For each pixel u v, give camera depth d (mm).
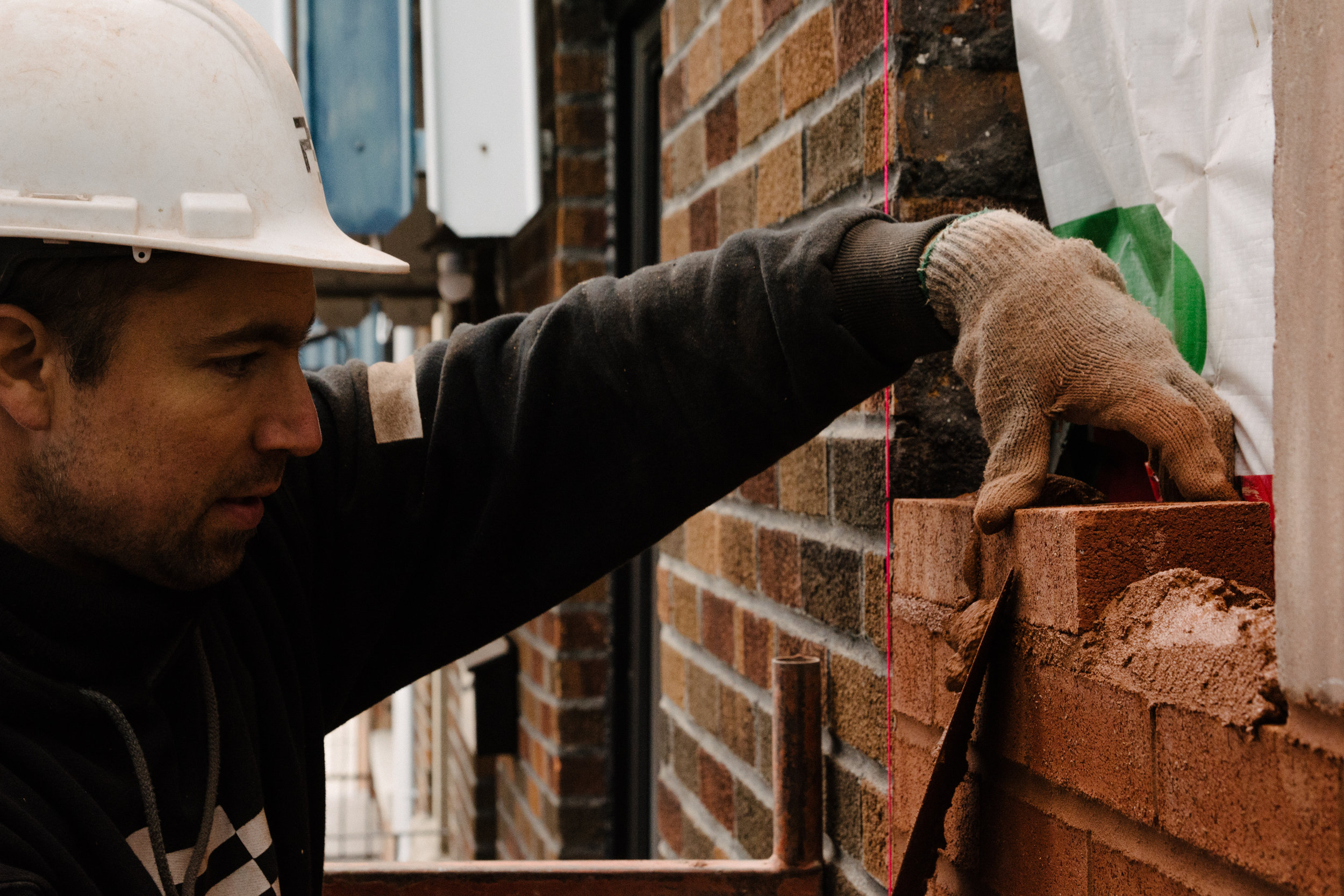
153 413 716
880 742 1139
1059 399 790
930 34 1088
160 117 731
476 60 2582
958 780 825
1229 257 917
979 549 856
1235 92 912
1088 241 841
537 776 3072
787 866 1209
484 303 3730
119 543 733
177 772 780
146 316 709
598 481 1000
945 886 944
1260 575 728
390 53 2553
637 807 2717
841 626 1243
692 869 1215
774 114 1426
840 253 892
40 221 690
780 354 920
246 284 737
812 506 1327
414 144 2572
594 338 971
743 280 938
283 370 775
